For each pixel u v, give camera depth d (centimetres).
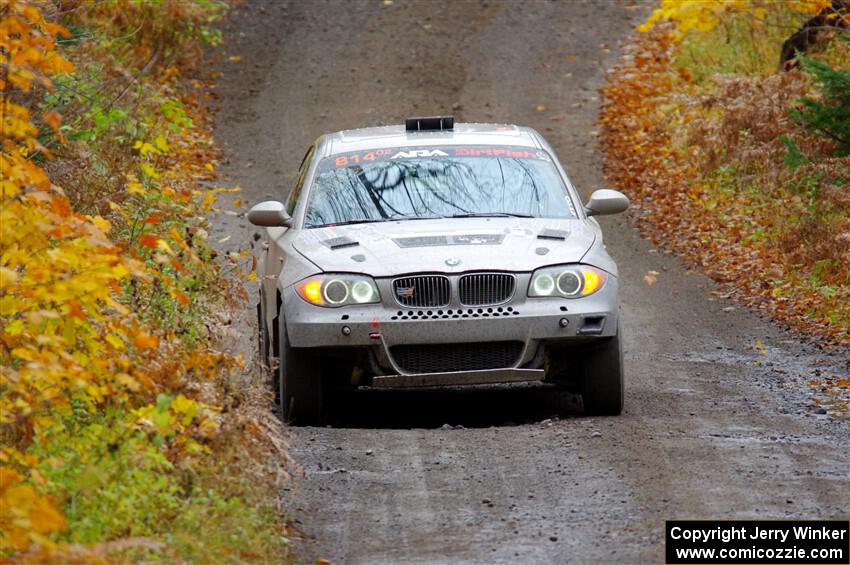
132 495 1912
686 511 2238
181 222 3934
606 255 3166
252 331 4162
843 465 2555
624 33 10038
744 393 3400
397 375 2964
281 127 7981
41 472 1936
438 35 9962
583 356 3059
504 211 3350
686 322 4550
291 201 3669
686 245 5725
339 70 9175
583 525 2181
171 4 7619
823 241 5034
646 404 3247
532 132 3784
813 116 5600
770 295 4828
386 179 3453
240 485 2173
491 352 2988
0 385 2102
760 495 2333
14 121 2075
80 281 1936
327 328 2955
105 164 3984
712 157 6506
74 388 2116
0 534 1712
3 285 1881
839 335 4194
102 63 4875
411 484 2472
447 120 3784
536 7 10688
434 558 2033
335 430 2934
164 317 3069
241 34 9856
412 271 2975
